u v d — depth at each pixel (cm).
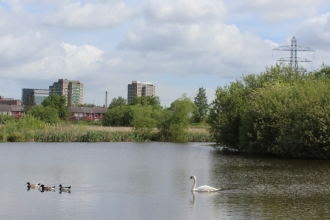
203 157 5941
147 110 10456
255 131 6231
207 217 2383
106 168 4512
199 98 19775
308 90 6022
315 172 4259
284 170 4409
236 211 2519
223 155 6303
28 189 3194
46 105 19288
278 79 7650
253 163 5141
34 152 6272
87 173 4094
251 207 2620
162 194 3033
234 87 7812
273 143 6081
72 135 8956
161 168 4556
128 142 9181
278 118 5994
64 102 19625
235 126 7262
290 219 2344
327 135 5438
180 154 6406
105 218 2356
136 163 5047
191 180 3688
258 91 7019
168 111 10362
